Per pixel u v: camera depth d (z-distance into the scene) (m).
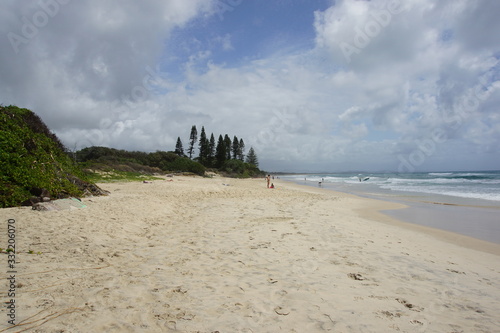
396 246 7.23
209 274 4.78
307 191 26.98
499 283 4.95
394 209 15.00
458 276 5.20
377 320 3.43
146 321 3.17
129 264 5.17
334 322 3.33
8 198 9.57
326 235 7.89
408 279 4.91
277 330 3.11
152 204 12.06
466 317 3.62
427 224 11.11
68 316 3.18
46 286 3.93
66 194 11.90
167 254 5.88
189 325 3.12
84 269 4.74
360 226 9.73
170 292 3.97
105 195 14.12
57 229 7.06
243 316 3.38
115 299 3.68
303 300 3.88
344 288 4.37
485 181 39.78
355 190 29.36
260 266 5.26
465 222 11.50
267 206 13.73
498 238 8.91
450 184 35.88
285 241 7.11
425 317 3.57
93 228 7.48
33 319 3.06
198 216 10.74
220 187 24.81
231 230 8.30
